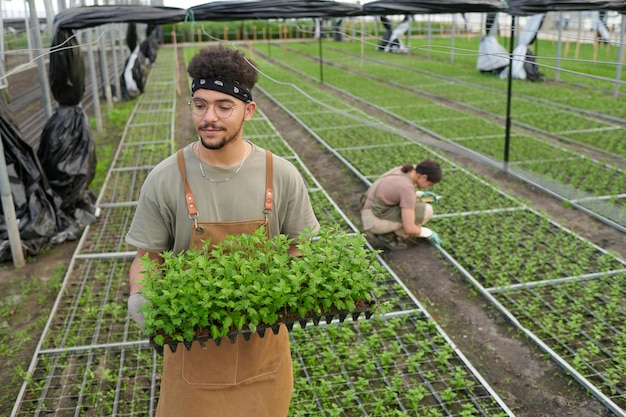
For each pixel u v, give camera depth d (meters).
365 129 13.37
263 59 30.14
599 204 8.56
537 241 7.50
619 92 16.14
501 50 20.78
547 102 15.65
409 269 6.97
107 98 16.08
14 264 7.04
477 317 5.95
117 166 10.91
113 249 7.50
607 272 6.55
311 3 7.42
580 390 4.86
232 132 2.65
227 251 2.94
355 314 2.91
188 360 2.86
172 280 2.71
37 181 7.57
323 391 4.75
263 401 2.96
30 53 8.48
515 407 4.72
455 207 8.55
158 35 38.06
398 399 4.72
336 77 22.39
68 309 6.09
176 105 17.06
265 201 2.85
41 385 4.94
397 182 7.11
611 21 18.14
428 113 15.05
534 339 5.43
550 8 7.45
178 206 2.80
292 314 2.83
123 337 5.62
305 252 2.87
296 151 12.04
